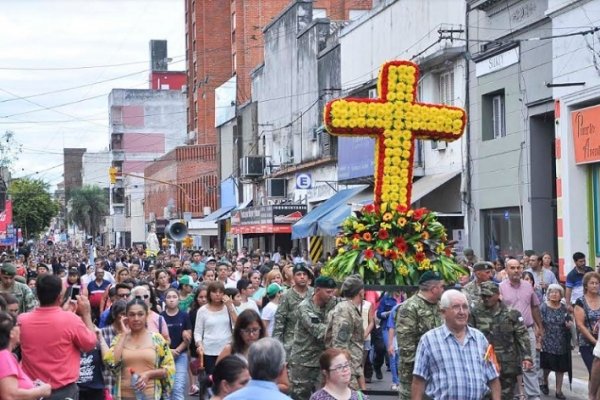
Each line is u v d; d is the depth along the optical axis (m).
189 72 101.81
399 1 40.53
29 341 11.96
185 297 20.69
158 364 13.51
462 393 10.60
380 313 21.27
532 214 31.12
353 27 46.19
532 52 30.86
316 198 51.53
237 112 70.00
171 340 17.22
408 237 17.20
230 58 93.00
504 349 14.40
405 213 17.33
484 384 10.73
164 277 22.78
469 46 34.91
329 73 49.72
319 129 49.75
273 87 60.59
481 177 34.28
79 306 12.89
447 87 36.84
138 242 111.00
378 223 17.31
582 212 28.95
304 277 15.43
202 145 88.31
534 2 30.73
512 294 18.31
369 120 18.00
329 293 14.31
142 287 15.91
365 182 42.56
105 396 13.59
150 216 104.56
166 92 138.00
